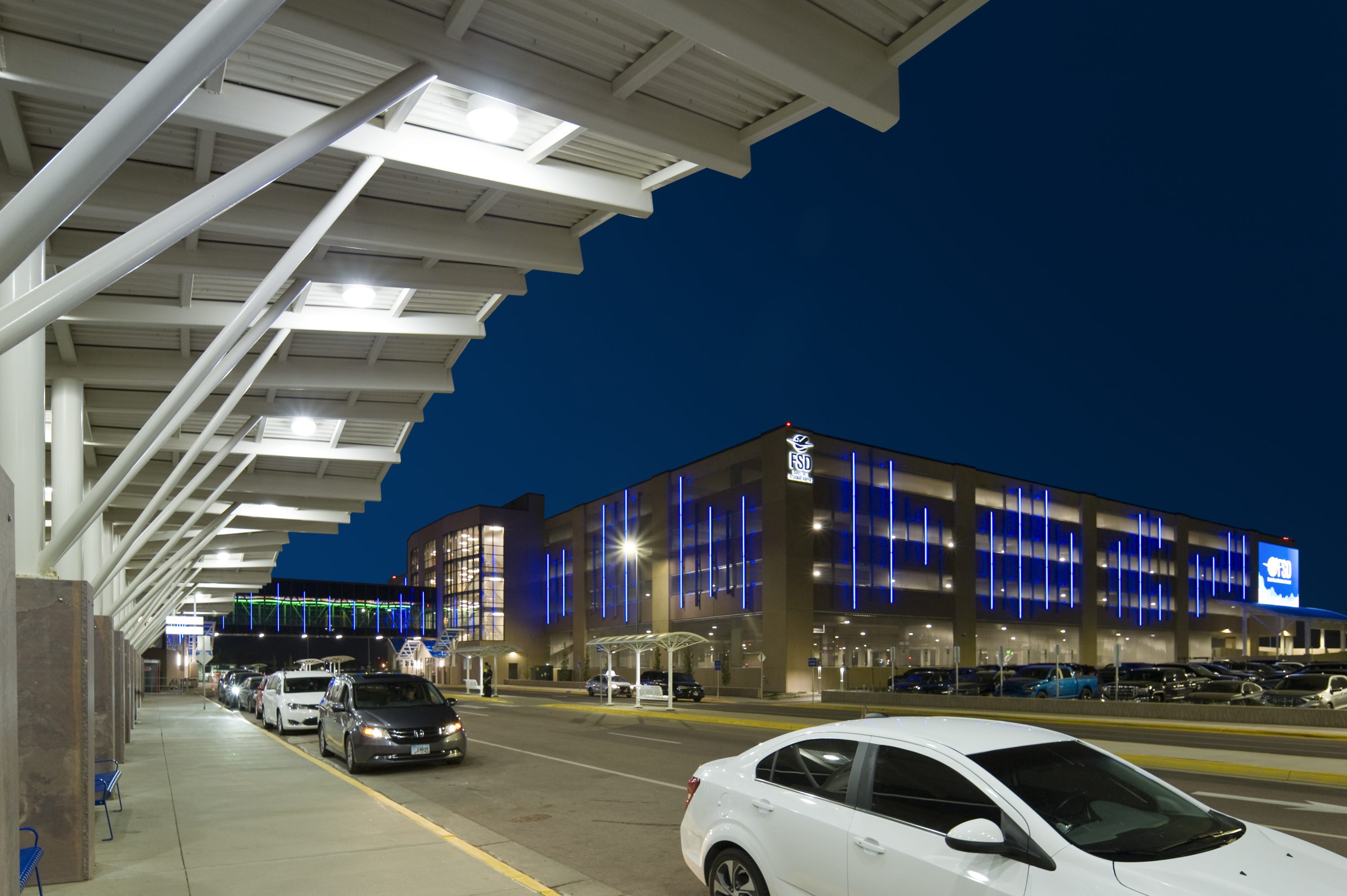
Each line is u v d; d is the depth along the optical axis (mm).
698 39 6121
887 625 60250
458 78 6801
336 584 105250
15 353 9391
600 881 8609
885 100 6883
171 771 15375
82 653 8219
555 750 20000
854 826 5551
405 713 16781
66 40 7121
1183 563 82000
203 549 32938
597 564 78375
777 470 56281
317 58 7613
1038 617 68688
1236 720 27172
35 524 9281
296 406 17750
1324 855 4957
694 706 41219
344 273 11562
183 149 9047
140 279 11859
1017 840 4824
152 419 9578
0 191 8633
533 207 10883
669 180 9648
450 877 7984
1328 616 80625
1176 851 4754
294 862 8578
